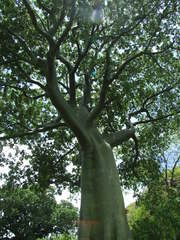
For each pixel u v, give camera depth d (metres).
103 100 16.17
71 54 19.83
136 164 23.34
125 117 20.25
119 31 17.55
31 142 22.50
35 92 19.17
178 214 20.94
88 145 15.84
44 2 16.95
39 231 60.69
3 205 58.69
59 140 22.86
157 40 18.28
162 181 24.03
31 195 59.44
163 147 23.98
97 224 14.57
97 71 20.48
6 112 18.84
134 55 18.50
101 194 14.97
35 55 17.05
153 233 20.30
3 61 16.72
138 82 20.44
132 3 17.22
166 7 17.67
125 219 14.78
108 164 15.72
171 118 22.42
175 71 20.22
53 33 15.41
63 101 15.60
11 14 16.73
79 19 16.64
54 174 22.67
